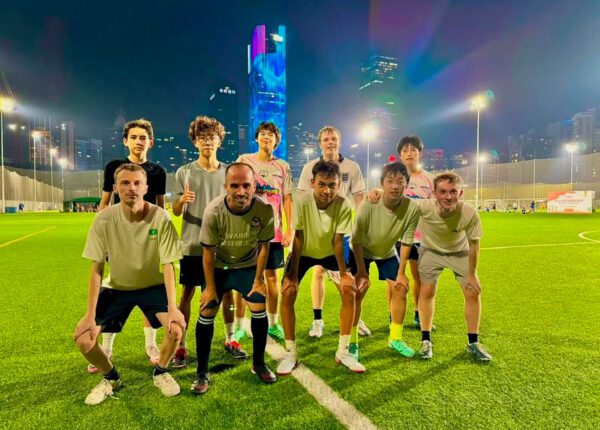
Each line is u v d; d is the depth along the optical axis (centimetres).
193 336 380
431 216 336
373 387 268
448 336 369
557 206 3516
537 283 591
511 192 4769
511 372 289
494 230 1569
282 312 308
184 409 242
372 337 375
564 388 264
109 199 358
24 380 283
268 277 391
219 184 358
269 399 254
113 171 354
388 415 232
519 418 229
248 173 274
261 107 18425
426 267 338
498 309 453
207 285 284
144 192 273
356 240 340
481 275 655
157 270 284
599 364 303
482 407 241
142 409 243
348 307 308
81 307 470
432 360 314
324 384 274
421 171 445
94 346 251
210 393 263
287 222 425
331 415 233
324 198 303
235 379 285
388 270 354
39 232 1565
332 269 342
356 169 451
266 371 282
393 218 330
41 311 453
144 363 315
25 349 339
